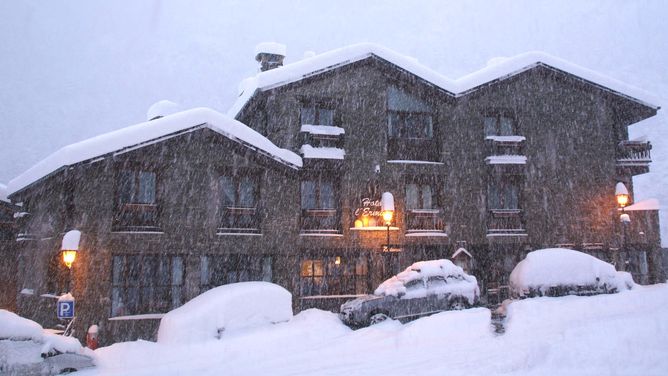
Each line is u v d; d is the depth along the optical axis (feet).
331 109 82.94
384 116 83.10
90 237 61.52
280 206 73.20
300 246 76.43
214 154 69.26
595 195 90.68
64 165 58.70
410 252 82.48
